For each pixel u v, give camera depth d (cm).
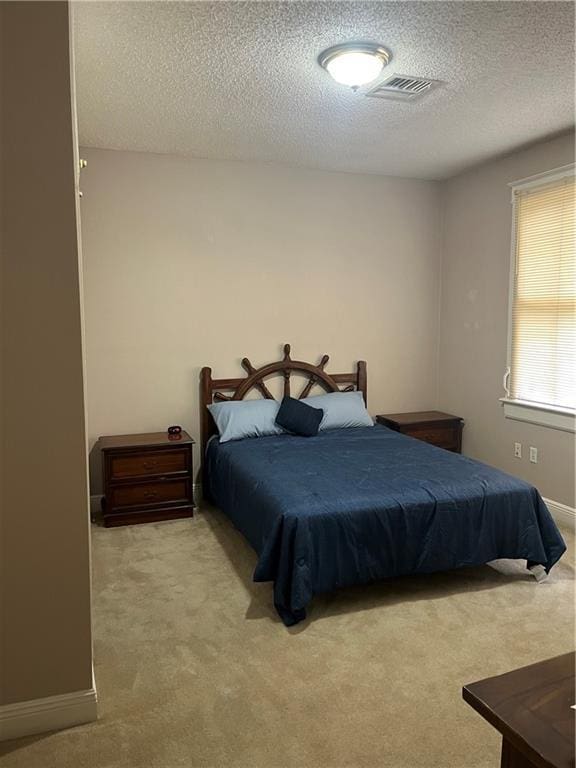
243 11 224
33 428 190
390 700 216
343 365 495
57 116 181
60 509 196
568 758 97
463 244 488
